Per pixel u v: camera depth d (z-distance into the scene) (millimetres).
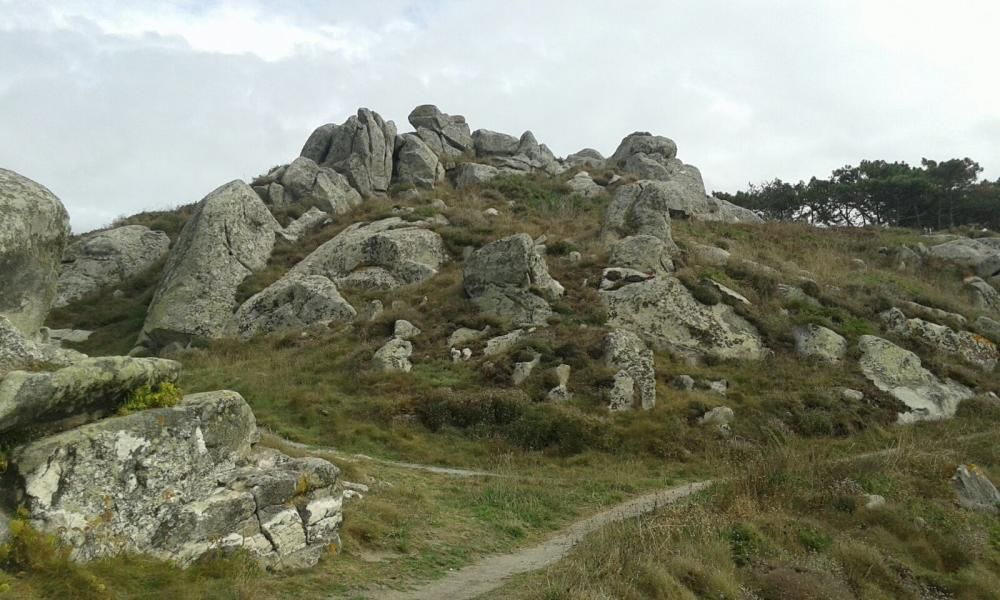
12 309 9047
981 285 34531
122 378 7684
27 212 9328
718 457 17078
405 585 8430
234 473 8594
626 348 20641
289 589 7633
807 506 12375
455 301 26391
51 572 6246
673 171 52312
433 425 18016
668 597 8539
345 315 26875
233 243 31844
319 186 40406
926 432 19516
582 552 9664
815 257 36625
